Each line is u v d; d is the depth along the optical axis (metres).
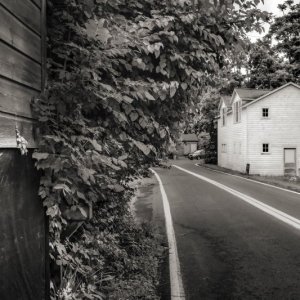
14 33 2.49
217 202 12.88
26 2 2.72
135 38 3.52
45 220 3.09
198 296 4.76
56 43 3.33
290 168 27.94
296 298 4.71
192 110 4.95
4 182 2.35
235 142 30.72
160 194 15.20
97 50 3.05
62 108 3.00
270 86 41.44
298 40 42.53
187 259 6.36
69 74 3.03
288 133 27.91
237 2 4.07
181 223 9.38
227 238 7.84
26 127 2.71
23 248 2.61
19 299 2.52
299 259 6.35
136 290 4.62
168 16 3.78
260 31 4.32
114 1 3.33
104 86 3.08
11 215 2.44
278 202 12.83
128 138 3.76
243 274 5.61
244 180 21.89
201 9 4.03
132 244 6.26
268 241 7.57
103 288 4.43
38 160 2.67
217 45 4.12
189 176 24.72
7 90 2.38
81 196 2.98
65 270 3.78
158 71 3.88
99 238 4.58
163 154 5.85
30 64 2.80
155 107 4.43
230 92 41.00
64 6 3.29
